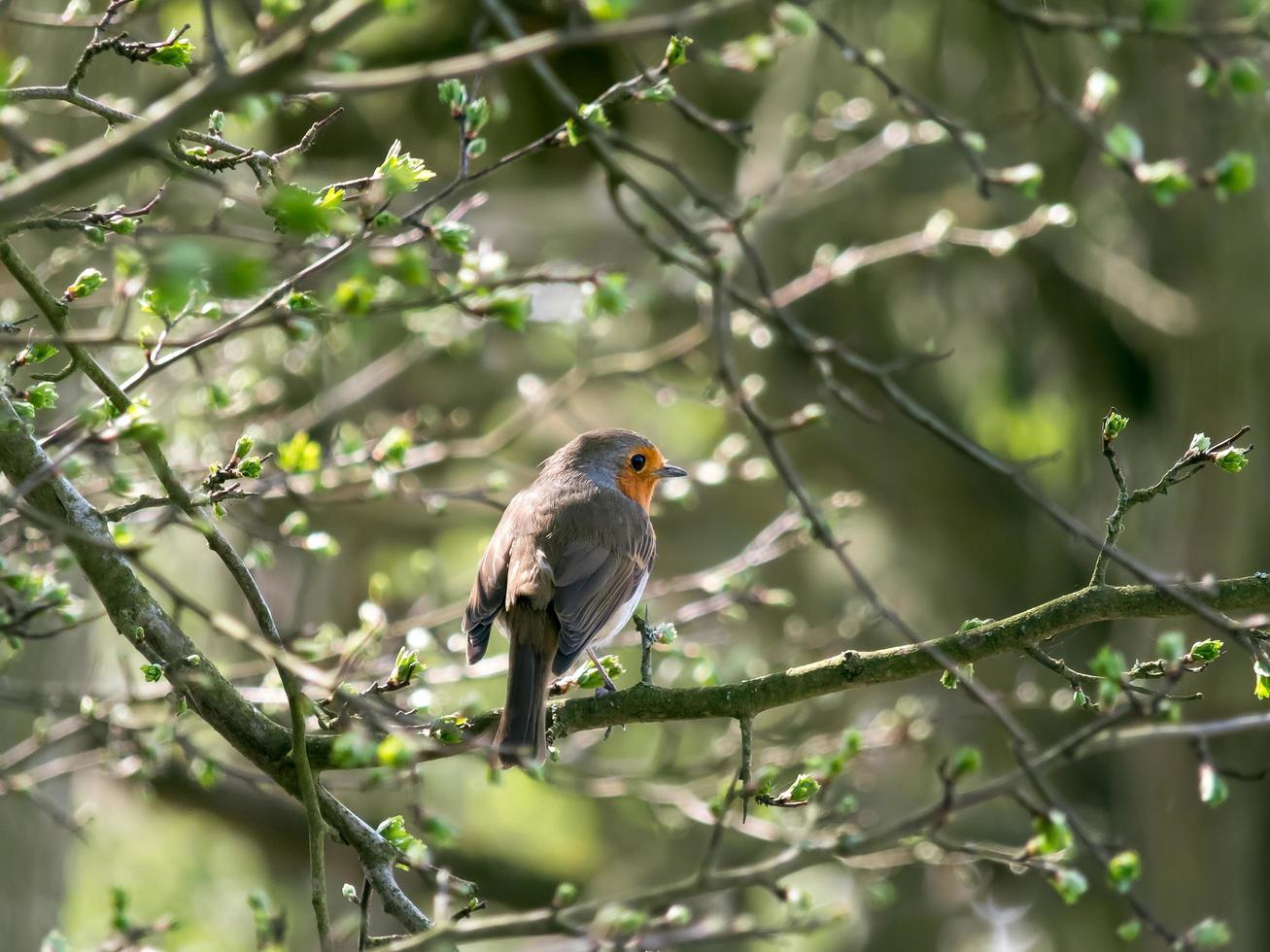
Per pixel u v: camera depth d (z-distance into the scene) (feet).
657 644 25.30
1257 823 51.65
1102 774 58.13
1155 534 53.42
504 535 30.94
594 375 39.99
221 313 22.45
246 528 29.17
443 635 42.83
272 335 41.86
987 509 60.64
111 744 31.37
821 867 59.52
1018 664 58.03
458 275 21.48
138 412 17.26
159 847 60.64
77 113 28.19
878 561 62.13
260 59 14.90
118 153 14.90
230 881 61.21
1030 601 60.70
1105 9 46.93
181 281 13.85
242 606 58.03
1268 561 49.19
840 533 48.39
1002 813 59.47
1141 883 54.65
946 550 61.46
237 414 34.65
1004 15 19.72
